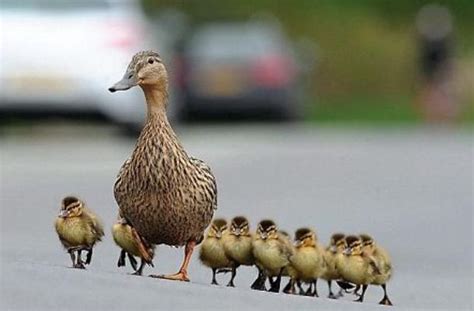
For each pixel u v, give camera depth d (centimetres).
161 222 1321
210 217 1338
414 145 3347
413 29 6275
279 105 4353
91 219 1372
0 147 3123
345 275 1387
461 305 1466
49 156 2914
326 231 2092
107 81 2977
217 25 5497
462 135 3859
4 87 2972
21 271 1251
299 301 1237
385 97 6003
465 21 6731
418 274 1722
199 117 4388
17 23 2977
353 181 2630
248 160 2886
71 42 2973
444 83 5053
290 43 5841
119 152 2975
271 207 2308
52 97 2977
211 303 1180
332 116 5134
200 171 1329
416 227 2152
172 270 1556
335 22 6122
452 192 2531
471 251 1934
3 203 2261
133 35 3000
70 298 1148
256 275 1519
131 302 1150
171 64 4078
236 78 4334
